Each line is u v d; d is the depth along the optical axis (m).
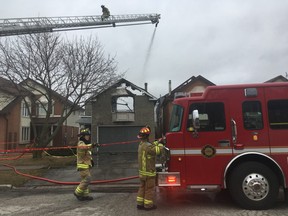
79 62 20.34
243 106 7.30
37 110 35.53
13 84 20.91
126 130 30.39
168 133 7.40
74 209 7.36
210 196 8.49
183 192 9.05
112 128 30.38
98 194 9.22
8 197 9.09
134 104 30.58
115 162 18.62
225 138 7.23
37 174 13.19
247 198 6.98
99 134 30.31
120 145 30.05
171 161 7.26
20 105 33.38
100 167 15.34
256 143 7.15
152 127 30.16
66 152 25.00
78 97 20.67
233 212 6.79
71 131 41.44
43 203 8.12
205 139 7.25
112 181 9.96
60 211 7.20
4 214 7.04
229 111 7.30
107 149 29.94
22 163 17.73
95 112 30.45
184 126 7.33
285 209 7.01
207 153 7.21
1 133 30.52
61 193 9.58
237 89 7.36
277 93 7.29
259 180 6.98
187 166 7.22
